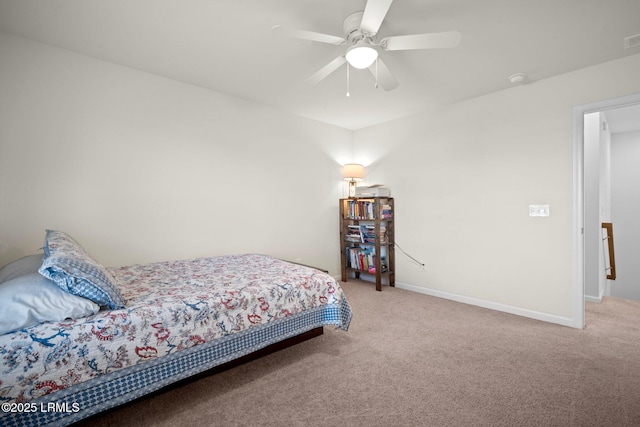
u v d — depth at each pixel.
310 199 4.09
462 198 3.38
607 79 2.47
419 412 1.55
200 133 3.03
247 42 2.20
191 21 1.95
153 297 1.67
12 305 1.22
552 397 1.66
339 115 3.93
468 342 2.36
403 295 3.67
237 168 3.32
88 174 2.42
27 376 1.14
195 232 3.00
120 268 2.41
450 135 3.48
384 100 3.38
